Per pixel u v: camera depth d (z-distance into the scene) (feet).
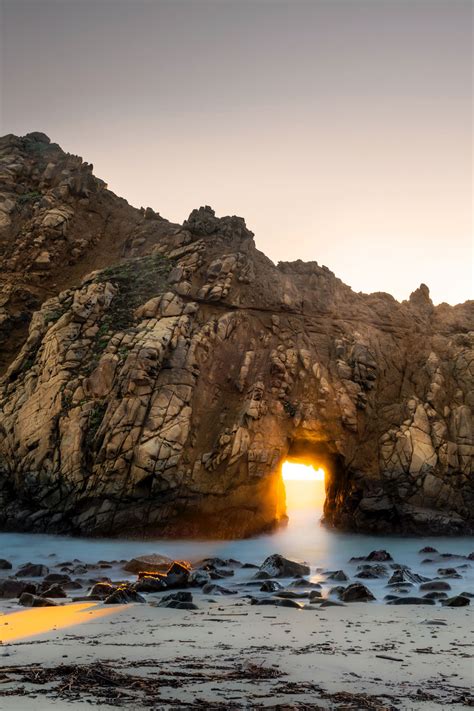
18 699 18.12
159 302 90.63
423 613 35.45
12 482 81.82
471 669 22.59
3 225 109.91
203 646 26.27
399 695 19.31
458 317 107.14
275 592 45.14
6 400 86.17
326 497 97.76
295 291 99.45
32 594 41.27
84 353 85.51
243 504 78.79
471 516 84.23
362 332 98.27
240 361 88.74
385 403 92.68
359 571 56.59
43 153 128.57
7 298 102.12
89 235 113.19
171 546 72.08
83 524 75.66
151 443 76.43
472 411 91.09
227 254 98.17
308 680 20.94
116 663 22.95
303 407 86.43
